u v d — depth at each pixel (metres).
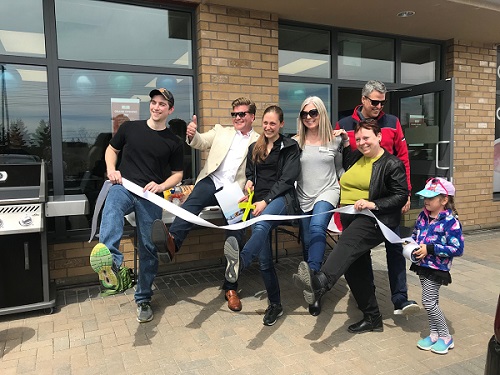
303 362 2.65
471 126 6.25
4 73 3.82
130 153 3.17
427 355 2.74
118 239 2.86
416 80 6.09
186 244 4.57
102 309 3.51
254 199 3.35
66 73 4.04
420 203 5.89
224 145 3.58
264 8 4.56
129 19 4.27
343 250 2.69
